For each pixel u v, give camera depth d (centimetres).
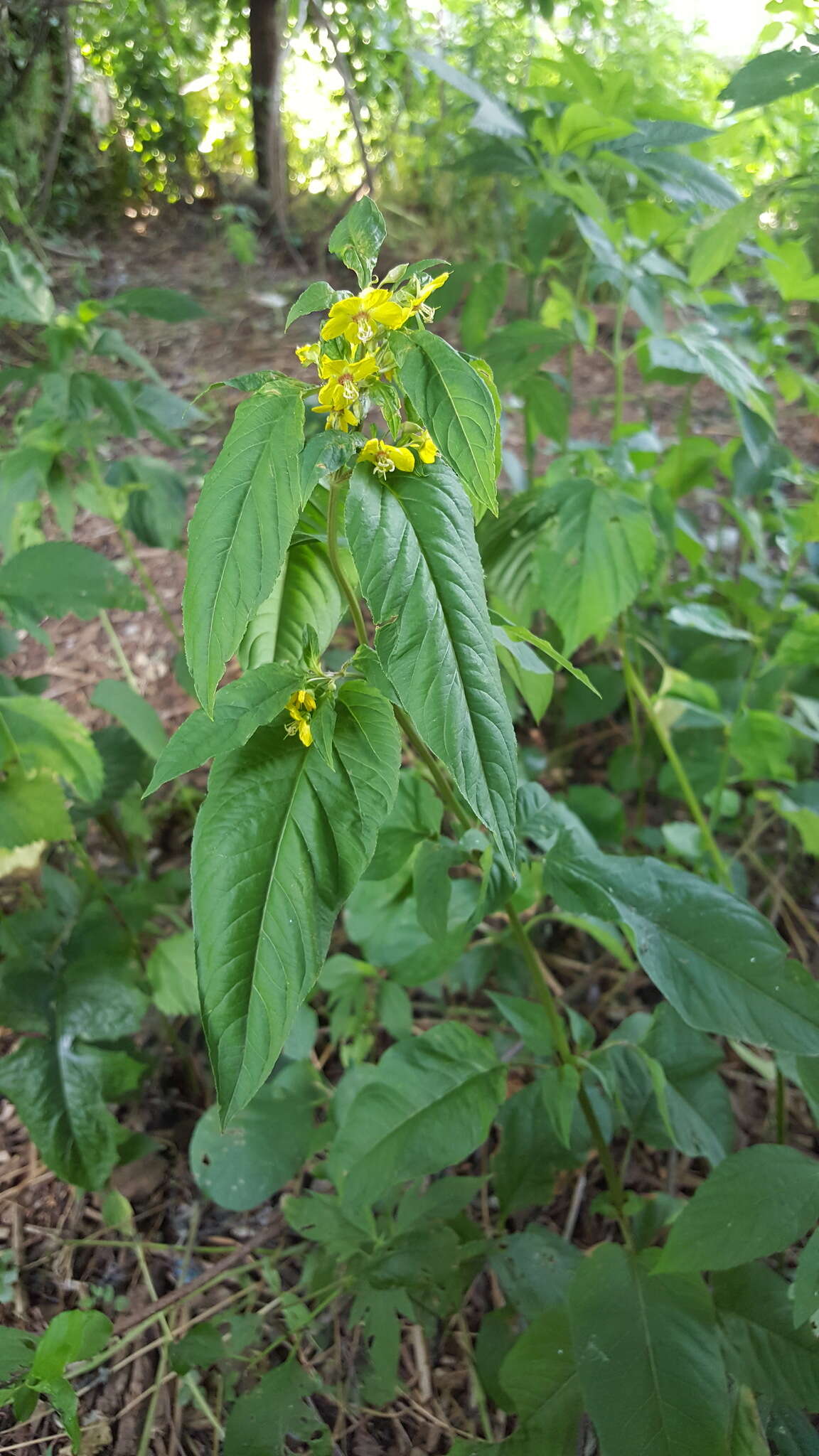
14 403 103
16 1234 49
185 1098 57
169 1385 44
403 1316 46
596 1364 33
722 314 64
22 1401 33
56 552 43
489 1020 59
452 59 111
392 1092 36
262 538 21
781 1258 45
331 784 25
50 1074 45
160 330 136
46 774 44
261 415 22
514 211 108
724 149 62
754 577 66
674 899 33
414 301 23
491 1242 42
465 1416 43
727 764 58
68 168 161
